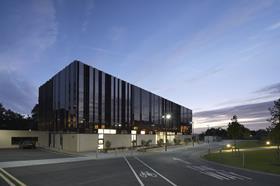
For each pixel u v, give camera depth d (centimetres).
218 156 4372
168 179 1725
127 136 6575
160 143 7631
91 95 5397
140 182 1595
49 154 4166
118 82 6369
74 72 5203
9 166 2530
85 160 3281
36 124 8412
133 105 6988
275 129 3472
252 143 10231
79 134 4978
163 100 8881
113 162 3045
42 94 7506
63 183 1556
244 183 1602
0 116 9325
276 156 4297
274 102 3509
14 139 6122
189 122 11225
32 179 1712
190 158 3875
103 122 5697
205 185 1506
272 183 1614
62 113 5725
